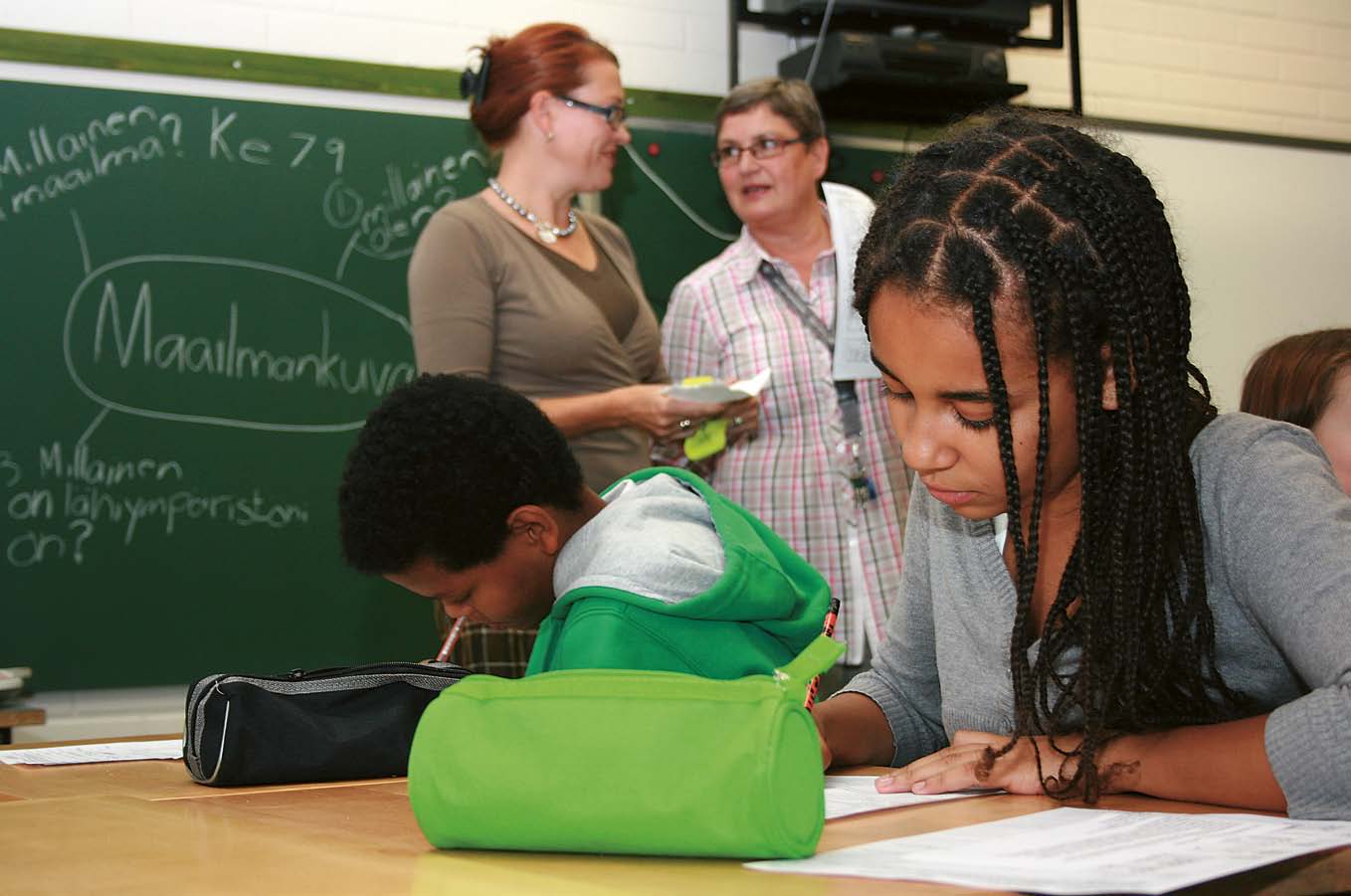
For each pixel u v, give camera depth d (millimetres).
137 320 2939
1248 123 4285
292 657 3012
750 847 643
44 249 2881
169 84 3018
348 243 3137
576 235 2199
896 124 3639
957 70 3379
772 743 645
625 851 668
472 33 3336
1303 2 4379
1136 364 852
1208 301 4195
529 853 694
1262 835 687
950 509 1091
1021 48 3592
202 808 911
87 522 2875
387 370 3152
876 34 3377
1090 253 828
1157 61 4168
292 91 3127
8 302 2850
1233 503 902
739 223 3518
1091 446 843
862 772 1086
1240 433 928
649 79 3525
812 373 2525
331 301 3109
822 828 667
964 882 574
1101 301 831
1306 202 4348
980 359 806
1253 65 4301
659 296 3418
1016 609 986
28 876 650
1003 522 1055
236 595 2975
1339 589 821
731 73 3482
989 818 782
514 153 2150
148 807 921
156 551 2920
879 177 3621
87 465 2883
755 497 2488
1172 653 900
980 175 838
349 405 3109
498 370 2074
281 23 3152
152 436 2936
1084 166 856
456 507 1108
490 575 1156
